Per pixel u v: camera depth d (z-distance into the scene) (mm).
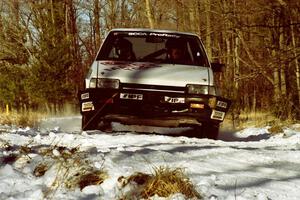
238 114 16297
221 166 4582
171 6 29578
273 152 5320
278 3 12930
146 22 34250
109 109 7430
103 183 3754
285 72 18375
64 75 31453
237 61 19281
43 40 31453
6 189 3611
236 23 12797
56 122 11086
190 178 3955
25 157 4422
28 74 33562
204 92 7430
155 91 7363
